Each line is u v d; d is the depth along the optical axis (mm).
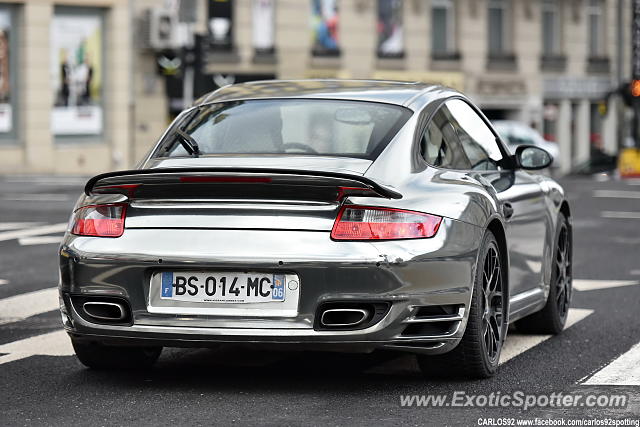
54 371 15102
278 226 12938
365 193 12977
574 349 16766
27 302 21344
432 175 14055
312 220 12953
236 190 12984
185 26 80125
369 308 12984
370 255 12852
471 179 14750
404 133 14219
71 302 13695
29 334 18031
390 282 12906
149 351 15102
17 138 74750
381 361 15648
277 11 84625
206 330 13102
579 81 105812
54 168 75562
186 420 12391
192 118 15156
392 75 90375
